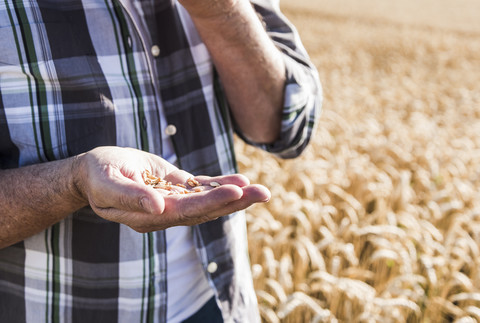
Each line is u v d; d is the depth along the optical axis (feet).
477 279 12.98
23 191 3.90
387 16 108.37
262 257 13.01
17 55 3.91
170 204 3.34
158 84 4.70
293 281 12.92
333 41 67.00
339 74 45.85
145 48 4.47
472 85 44.93
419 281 12.35
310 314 11.72
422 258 12.59
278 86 4.94
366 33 77.56
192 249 5.11
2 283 4.62
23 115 4.02
